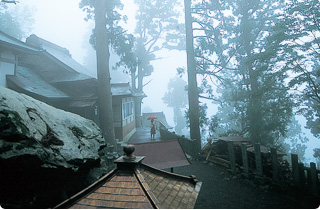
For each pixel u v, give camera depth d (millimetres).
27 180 3203
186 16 13352
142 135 18422
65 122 4859
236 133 15039
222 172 8250
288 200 5645
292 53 9750
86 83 13633
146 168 2139
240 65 16141
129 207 1516
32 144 3189
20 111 3678
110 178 1890
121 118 14844
